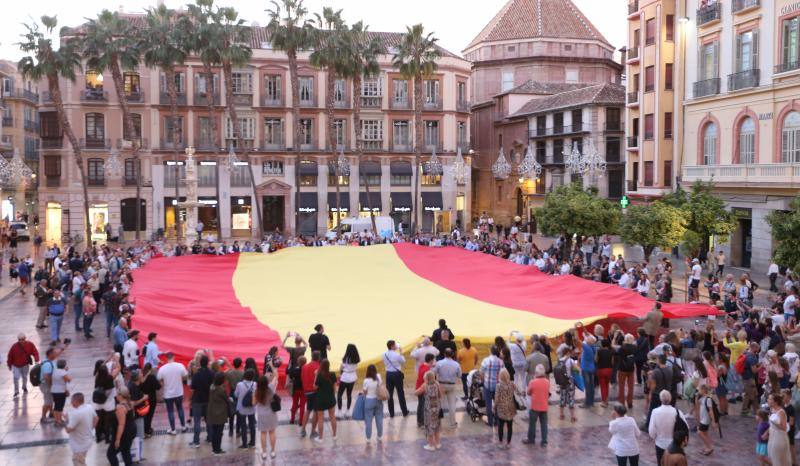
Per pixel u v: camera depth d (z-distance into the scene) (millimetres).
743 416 16969
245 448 14758
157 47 55188
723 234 34156
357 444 14977
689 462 14211
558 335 20969
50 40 51156
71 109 62062
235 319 24328
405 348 19766
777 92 37281
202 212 66312
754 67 38906
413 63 58031
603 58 84625
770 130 37875
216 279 32188
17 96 75688
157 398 15547
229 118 65938
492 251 39188
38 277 29734
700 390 14711
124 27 55500
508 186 77938
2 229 56312
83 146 62406
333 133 58125
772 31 37562
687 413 17047
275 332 21906
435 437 14672
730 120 41156
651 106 48625
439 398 14836
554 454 14453
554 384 19406
